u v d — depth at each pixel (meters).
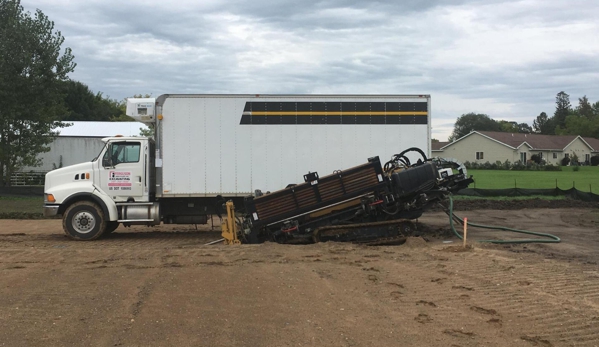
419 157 13.20
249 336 5.03
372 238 11.22
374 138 13.04
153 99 12.77
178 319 5.46
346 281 7.34
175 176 12.58
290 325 5.38
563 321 5.58
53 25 26.34
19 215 18.19
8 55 24.91
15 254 9.38
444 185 12.03
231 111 12.70
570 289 6.92
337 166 12.95
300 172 12.86
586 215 17.47
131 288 6.68
